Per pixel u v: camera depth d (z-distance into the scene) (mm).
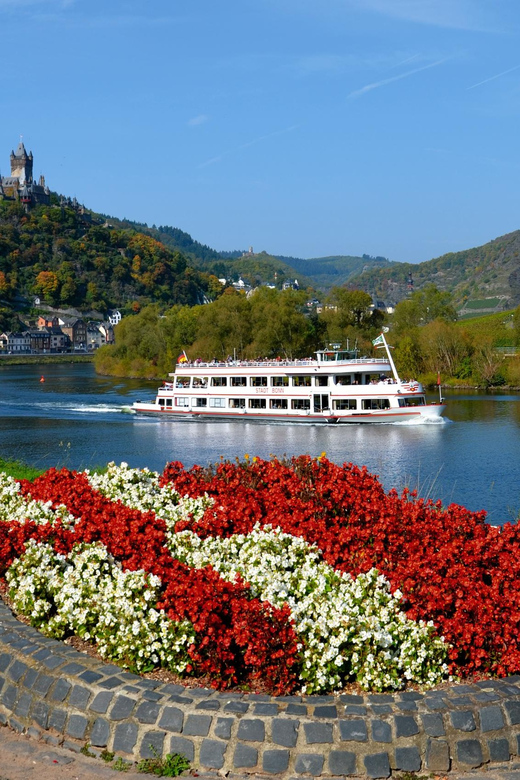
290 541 16484
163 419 83562
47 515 19000
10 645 12469
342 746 10180
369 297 144500
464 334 133875
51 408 96438
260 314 136500
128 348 171250
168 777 10219
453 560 14102
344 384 77125
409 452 59031
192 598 12148
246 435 69438
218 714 10508
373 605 12688
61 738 11078
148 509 20547
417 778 10086
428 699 10617
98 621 13023
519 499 42531
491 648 12289
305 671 11562
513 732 10398
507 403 95875
